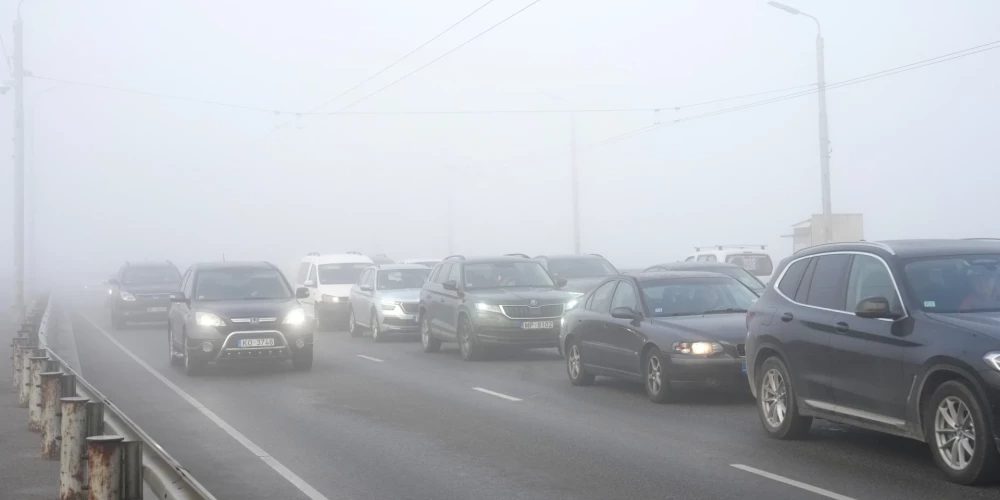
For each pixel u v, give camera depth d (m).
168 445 10.33
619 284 14.05
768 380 9.95
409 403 13.21
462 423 11.44
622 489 7.92
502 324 18.31
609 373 13.77
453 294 19.80
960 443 7.50
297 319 17.08
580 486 8.08
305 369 17.64
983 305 8.01
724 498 7.50
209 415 12.45
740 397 13.02
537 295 18.73
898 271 8.36
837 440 9.67
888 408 8.14
